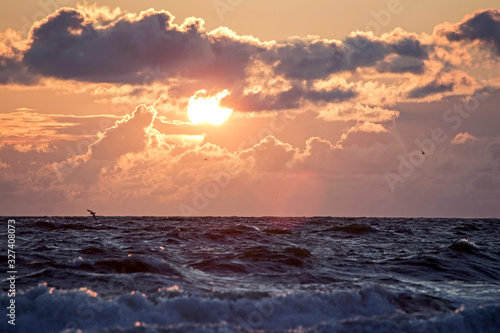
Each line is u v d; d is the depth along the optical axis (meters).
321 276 57.06
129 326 34.88
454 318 38.31
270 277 55.16
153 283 47.34
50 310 36.66
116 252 69.06
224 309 38.34
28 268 53.47
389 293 45.81
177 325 33.25
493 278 63.31
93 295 39.38
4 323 34.56
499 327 38.44
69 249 73.31
